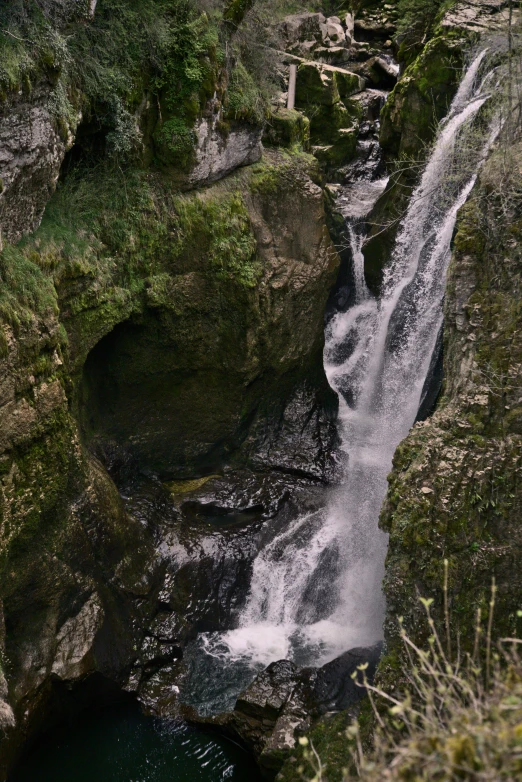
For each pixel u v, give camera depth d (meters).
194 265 11.43
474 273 8.52
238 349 12.13
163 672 10.12
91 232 10.09
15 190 8.59
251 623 11.02
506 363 7.97
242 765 9.02
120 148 10.14
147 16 10.12
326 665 9.59
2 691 7.41
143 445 12.03
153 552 10.79
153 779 8.80
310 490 12.55
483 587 7.51
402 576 7.70
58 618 9.14
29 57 8.22
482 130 11.46
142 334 11.27
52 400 8.78
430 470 7.85
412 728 3.35
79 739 9.29
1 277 8.23
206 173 11.45
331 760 7.75
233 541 11.42
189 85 10.62
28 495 8.54
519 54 11.10
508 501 7.62
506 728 2.83
